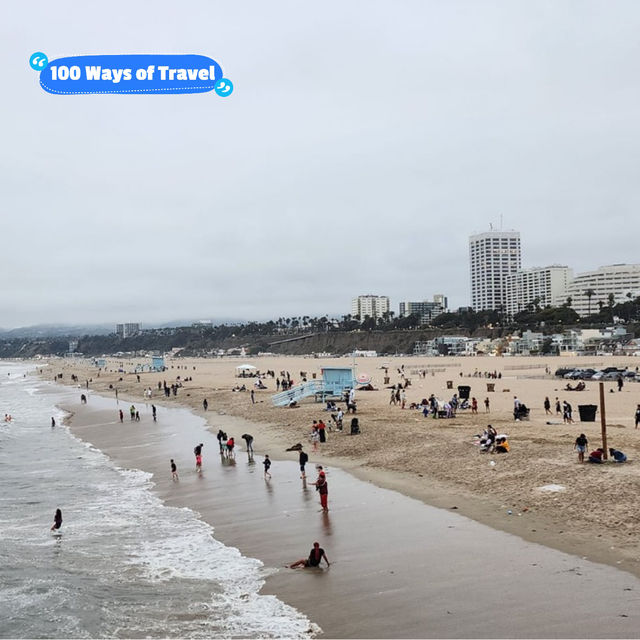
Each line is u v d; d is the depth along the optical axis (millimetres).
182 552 20594
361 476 29344
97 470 36844
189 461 37656
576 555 17047
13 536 23344
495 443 30844
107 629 15039
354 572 17391
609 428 36562
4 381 179750
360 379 74625
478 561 17328
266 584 17188
